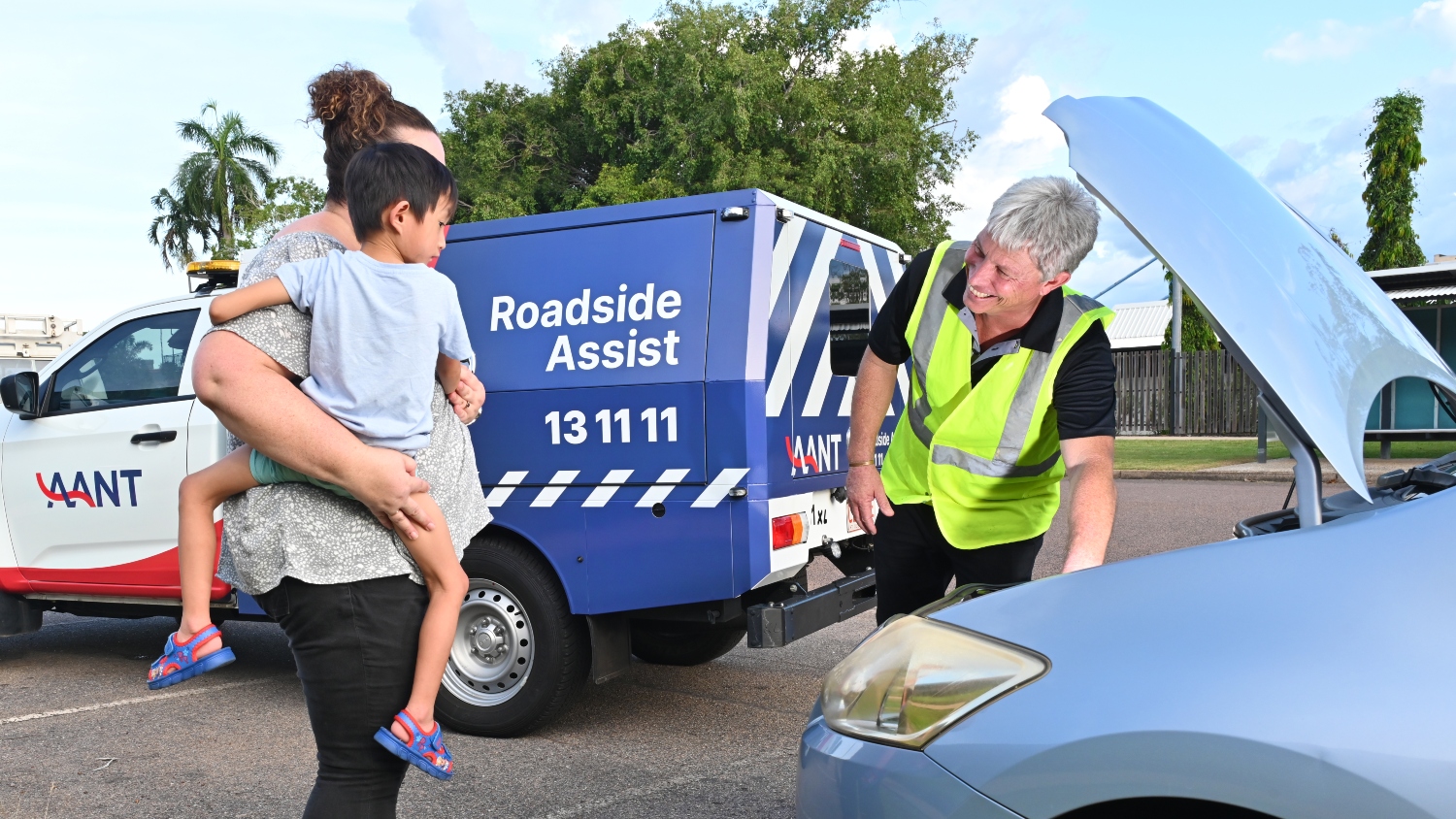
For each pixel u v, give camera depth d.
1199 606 1.57
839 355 4.64
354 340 1.86
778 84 22.75
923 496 2.99
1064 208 2.35
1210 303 1.72
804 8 24.06
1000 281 2.43
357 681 1.91
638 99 23.59
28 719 4.69
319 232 2.07
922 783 1.62
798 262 4.30
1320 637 1.44
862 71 23.75
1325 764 1.34
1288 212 2.17
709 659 5.49
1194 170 1.96
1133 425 22.64
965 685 1.66
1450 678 1.34
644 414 4.07
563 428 4.21
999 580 2.93
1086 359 2.65
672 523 4.01
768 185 21.84
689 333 4.03
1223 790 1.40
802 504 4.25
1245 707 1.41
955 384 2.79
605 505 4.12
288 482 1.90
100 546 5.28
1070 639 1.62
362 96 2.28
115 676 5.52
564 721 4.58
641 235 4.20
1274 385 1.64
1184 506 11.02
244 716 4.70
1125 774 1.46
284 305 1.88
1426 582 1.45
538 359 4.29
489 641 4.33
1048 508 2.94
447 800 3.63
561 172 26.36
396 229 1.91
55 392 5.50
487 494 4.32
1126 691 1.50
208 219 40.25
